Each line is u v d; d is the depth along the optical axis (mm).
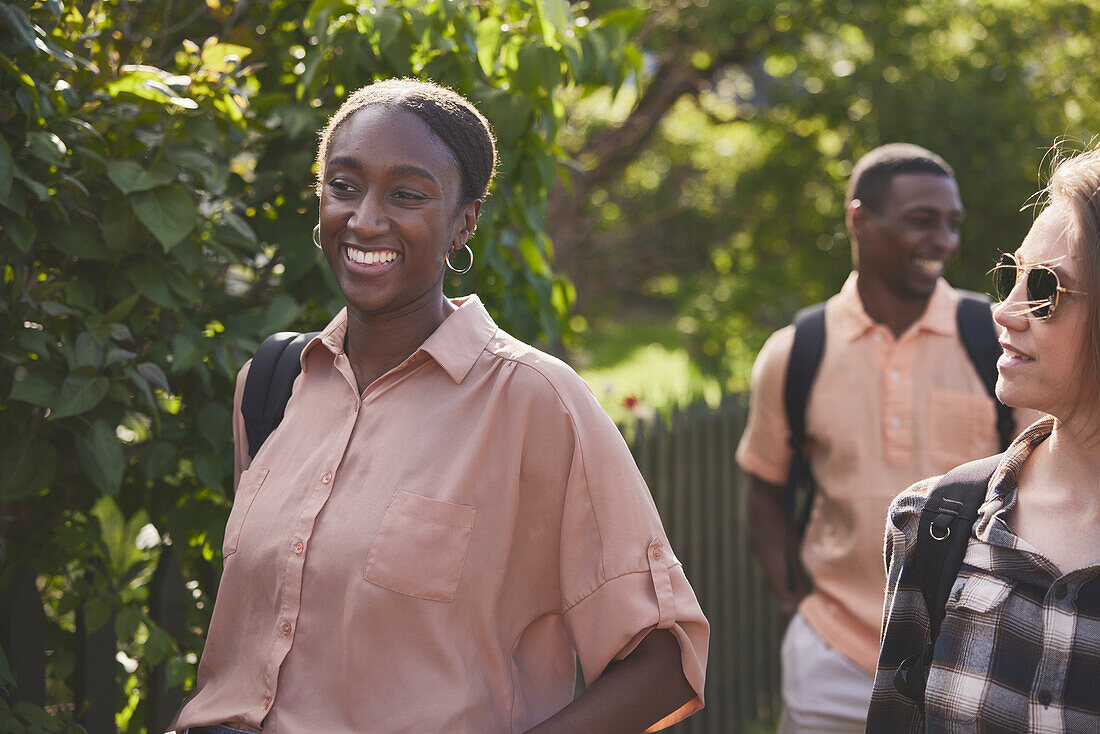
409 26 2723
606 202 9352
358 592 1633
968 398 3004
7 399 2258
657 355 12234
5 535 2484
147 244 2496
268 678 1681
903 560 1664
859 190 3135
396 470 1685
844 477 3076
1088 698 1420
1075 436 1514
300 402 1875
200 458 2506
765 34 8742
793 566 3309
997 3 8797
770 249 9531
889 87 8477
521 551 1728
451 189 1755
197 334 2535
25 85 2229
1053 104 8812
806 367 3146
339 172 1740
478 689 1648
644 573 1687
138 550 2879
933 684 1541
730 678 4910
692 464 4711
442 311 1854
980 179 8492
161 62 3039
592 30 2971
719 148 9930
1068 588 1464
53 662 2527
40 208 2330
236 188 2832
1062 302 1465
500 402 1720
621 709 1648
